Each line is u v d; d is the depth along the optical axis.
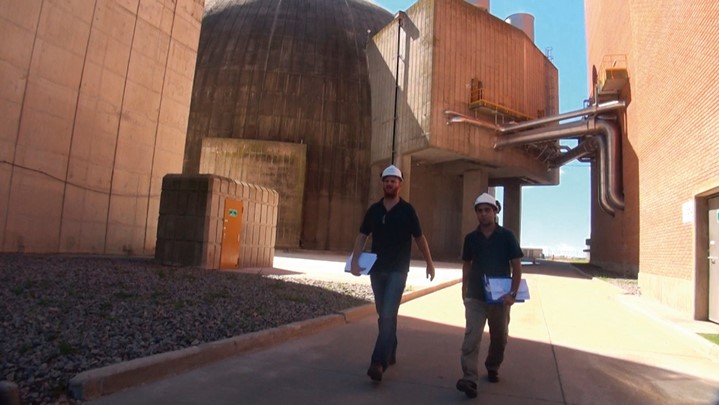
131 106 14.88
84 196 13.29
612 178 26.58
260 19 41.25
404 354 6.08
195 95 38.44
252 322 6.75
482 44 34.19
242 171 35.25
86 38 13.16
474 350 4.56
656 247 13.09
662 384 5.24
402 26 34.81
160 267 11.62
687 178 10.55
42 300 6.31
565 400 4.53
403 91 33.88
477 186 36.28
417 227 4.94
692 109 10.24
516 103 36.12
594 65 31.27
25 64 11.48
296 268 16.84
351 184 37.34
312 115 37.88
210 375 4.72
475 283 4.77
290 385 4.57
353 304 9.53
